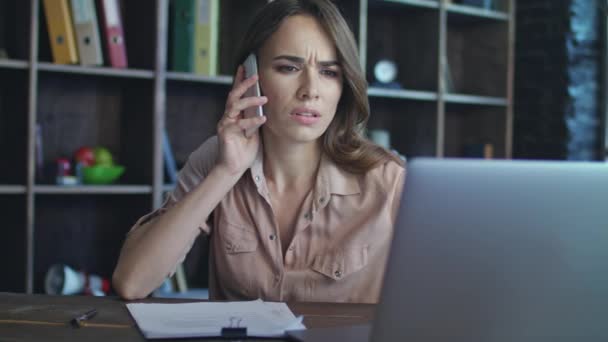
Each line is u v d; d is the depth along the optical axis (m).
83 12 2.73
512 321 0.81
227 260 1.52
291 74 1.48
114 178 2.91
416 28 3.72
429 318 0.81
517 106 3.92
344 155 1.54
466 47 4.05
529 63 3.86
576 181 0.82
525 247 0.81
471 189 0.81
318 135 1.48
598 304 0.82
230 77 3.05
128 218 3.12
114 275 1.36
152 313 1.16
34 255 3.06
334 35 1.47
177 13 2.96
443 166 0.81
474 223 0.81
